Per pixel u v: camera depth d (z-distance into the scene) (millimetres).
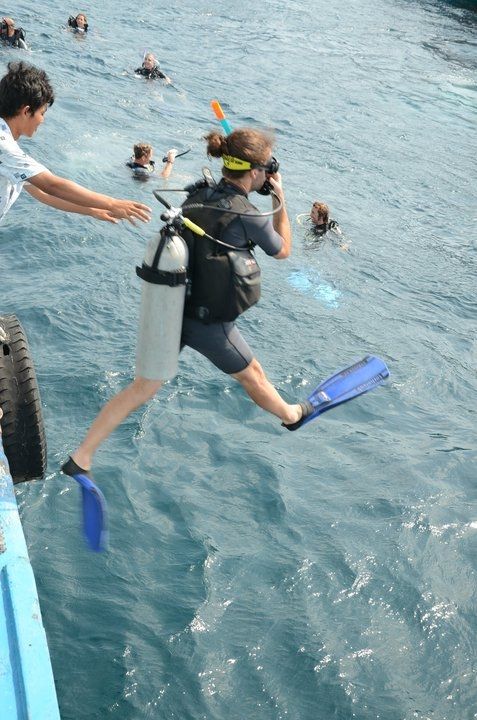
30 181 3732
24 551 3812
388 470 7965
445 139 20016
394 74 25234
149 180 14445
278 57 25203
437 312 11750
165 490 7254
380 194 16000
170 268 3500
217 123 18500
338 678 5598
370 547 6867
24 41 21297
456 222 15242
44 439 5426
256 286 3688
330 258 12781
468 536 7141
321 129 19312
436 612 6262
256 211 3639
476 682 5699
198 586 6230
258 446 8078
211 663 5594
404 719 5348
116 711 5180
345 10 33375
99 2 28094
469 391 9797
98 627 5766
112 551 6465
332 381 4500
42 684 3189
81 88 19031
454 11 35812
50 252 11359
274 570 6492
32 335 9328
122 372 8812
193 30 26797
